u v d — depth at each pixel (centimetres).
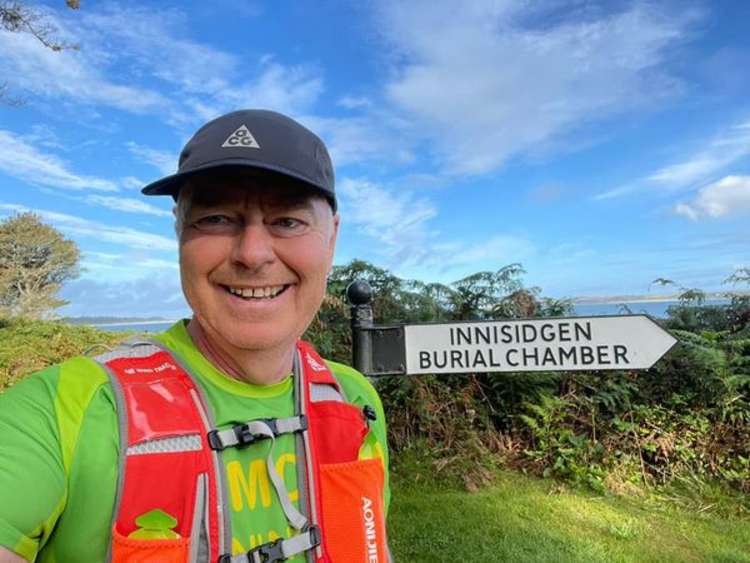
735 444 356
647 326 252
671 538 289
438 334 275
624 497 337
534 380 400
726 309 434
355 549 93
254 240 90
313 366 108
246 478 85
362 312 279
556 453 380
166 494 77
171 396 84
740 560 268
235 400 91
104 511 74
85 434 75
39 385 79
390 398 401
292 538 86
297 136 94
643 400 388
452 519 307
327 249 101
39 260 2066
